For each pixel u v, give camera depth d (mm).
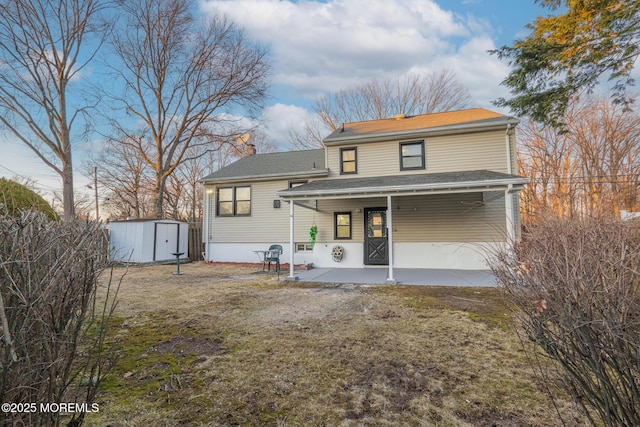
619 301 1557
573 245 1935
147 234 12750
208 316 4969
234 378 2889
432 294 6504
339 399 2533
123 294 6770
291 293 6762
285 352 3498
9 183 8086
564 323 1808
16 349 1489
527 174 19078
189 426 2170
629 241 1784
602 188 15992
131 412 2330
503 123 9625
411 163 10812
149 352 3510
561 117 9039
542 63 8172
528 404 2420
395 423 2205
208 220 13555
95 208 22266
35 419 1559
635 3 6770
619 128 16469
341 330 4246
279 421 2234
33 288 1584
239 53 17703
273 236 12562
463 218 10094
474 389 2666
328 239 11570
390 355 3398
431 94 22781
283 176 12289
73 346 1844
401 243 10672
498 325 4395
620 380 1654
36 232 1753
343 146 11648
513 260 2389
